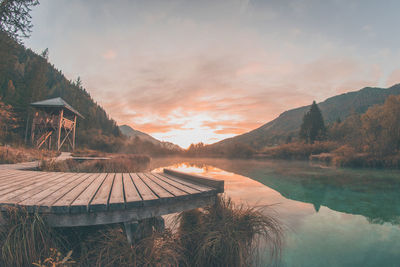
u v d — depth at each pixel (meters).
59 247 2.11
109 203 2.08
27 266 1.87
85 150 24.22
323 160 23.00
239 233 2.47
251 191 7.41
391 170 14.40
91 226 2.80
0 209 1.96
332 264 2.64
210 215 2.83
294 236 3.53
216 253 2.31
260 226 2.73
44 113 20.34
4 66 20.39
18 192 2.56
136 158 21.05
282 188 8.11
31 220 2.01
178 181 3.75
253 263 2.57
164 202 2.35
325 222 4.30
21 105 31.19
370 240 3.41
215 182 2.92
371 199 6.46
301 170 15.16
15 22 11.88
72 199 2.22
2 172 4.66
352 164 16.91
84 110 53.91
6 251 1.85
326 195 7.00
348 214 4.89
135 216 2.25
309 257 2.80
